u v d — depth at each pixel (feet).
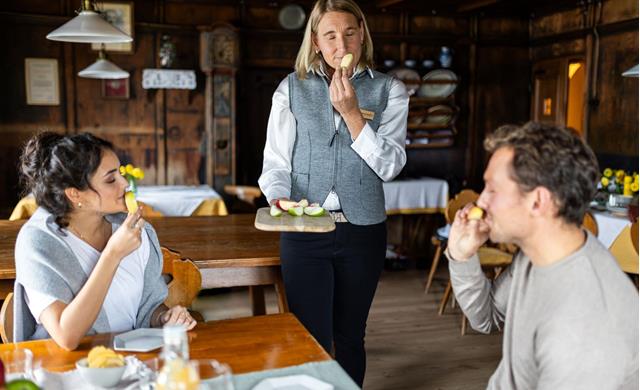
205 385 3.74
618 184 14.94
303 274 7.31
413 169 21.66
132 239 5.10
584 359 3.65
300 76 7.43
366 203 7.32
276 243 9.74
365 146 6.94
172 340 3.80
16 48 17.75
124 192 5.43
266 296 15.57
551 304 3.84
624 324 3.71
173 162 19.45
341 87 6.58
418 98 20.63
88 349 5.11
